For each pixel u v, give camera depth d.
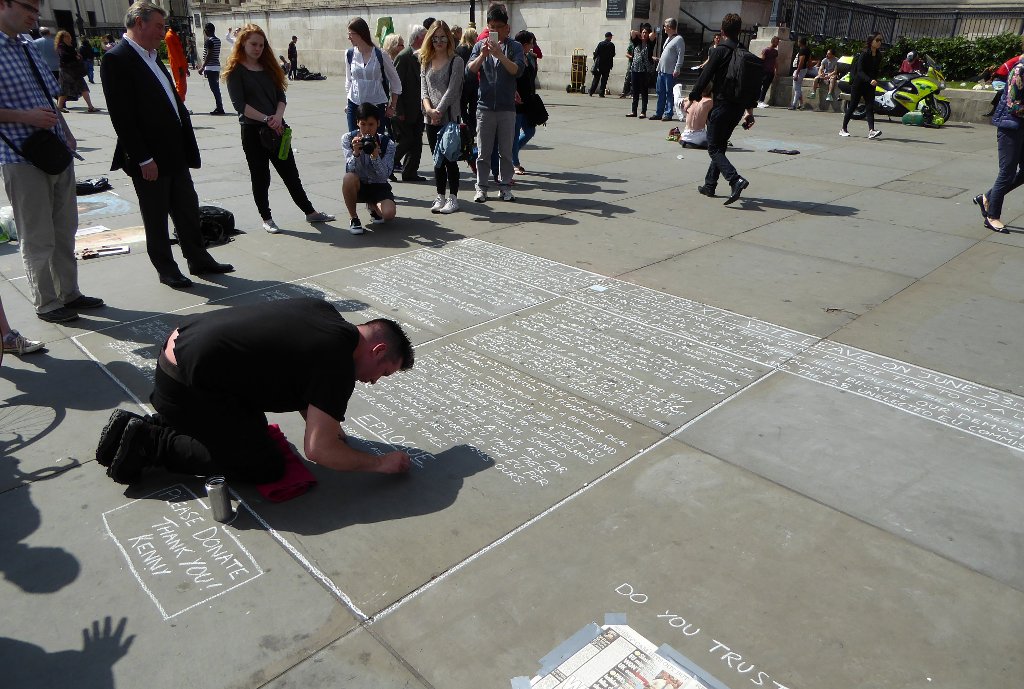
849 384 3.81
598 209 7.29
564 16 19.06
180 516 2.76
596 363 4.02
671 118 13.93
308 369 2.63
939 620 2.30
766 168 9.45
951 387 3.79
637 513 2.79
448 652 2.18
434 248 6.00
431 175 9.03
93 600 2.36
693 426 3.40
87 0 50.78
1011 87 6.14
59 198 4.42
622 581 2.45
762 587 2.43
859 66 11.68
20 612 2.31
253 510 2.79
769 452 3.20
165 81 4.81
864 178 8.90
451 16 21.41
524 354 4.11
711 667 2.13
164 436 2.86
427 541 2.63
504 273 5.43
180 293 5.00
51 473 3.01
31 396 3.62
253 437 2.78
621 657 2.16
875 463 3.13
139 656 2.15
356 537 2.65
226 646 2.19
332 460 2.72
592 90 18.22
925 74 15.22
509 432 3.34
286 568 2.50
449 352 4.12
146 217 4.96
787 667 2.13
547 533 2.68
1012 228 6.70
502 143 7.38
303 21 26.20
